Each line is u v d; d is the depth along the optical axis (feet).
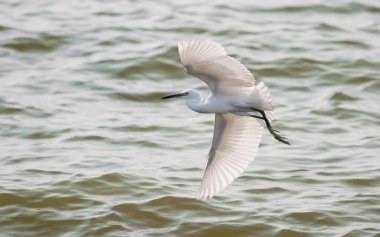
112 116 53.72
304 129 52.13
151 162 46.26
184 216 39.78
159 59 62.39
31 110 53.88
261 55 63.98
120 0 77.20
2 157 46.55
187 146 49.11
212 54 27.73
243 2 76.02
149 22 70.54
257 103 28.96
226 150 31.71
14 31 67.56
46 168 44.80
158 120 53.21
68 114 53.72
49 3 75.82
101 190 42.22
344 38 67.72
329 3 75.25
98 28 68.80
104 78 59.93
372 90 58.90
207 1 76.48
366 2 75.51
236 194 42.11
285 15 73.10
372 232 38.14
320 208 40.40
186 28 69.00
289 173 44.93
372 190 42.80
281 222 39.22
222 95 29.50
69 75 60.18
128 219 39.45
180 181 43.50
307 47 65.72
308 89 59.11
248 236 38.14
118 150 48.11
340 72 61.26
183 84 59.72
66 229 38.58
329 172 45.14
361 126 52.85
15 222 39.27
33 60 63.21
